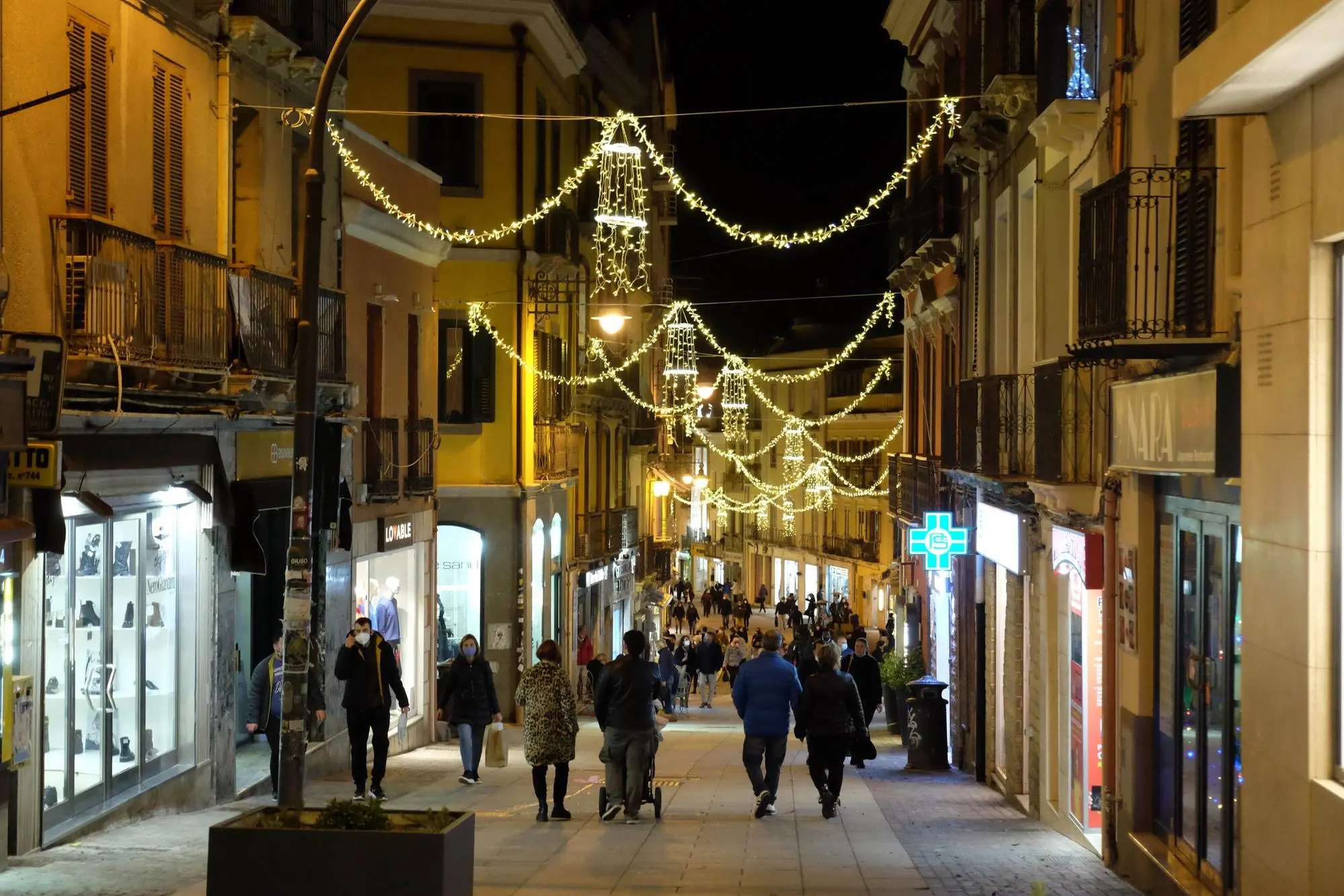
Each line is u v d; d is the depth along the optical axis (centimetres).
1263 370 876
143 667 1363
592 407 3697
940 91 2462
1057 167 1638
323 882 821
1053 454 1448
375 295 2159
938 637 2675
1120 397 1193
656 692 1432
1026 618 1703
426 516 2433
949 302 2372
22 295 1148
